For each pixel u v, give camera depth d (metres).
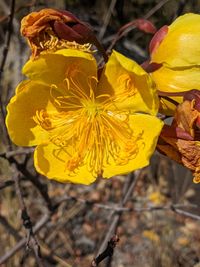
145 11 0.54
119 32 0.23
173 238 0.50
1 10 0.46
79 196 0.54
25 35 0.18
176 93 0.19
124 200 0.34
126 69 0.18
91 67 0.19
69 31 0.18
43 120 0.19
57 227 0.47
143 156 0.18
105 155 0.19
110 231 0.33
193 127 0.18
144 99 0.19
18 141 0.19
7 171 0.43
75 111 0.20
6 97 0.38
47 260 0.42
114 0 0.39
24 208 0.26
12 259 0.41
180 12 0.34
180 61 0.19
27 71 0.18
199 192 0.52
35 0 0.32
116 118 0.19
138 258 0.50
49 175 0.19
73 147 0.19
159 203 0.52
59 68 0.19
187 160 0.18
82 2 0.48
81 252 0.51
